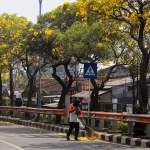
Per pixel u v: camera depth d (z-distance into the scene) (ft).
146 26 68.95
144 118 61.31
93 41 91.71
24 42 117.60
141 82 66.18
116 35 84.02
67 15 108.78
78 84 166.61
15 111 129.80
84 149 53.36
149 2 64.49
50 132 85.81
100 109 132.26
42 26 112.06
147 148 55.67
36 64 142.20
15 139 66.74
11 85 148.66
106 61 97.19
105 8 68.18
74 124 67.21
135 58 101.76
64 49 96.17
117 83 145.79
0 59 134.92
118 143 62.64
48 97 203.00
